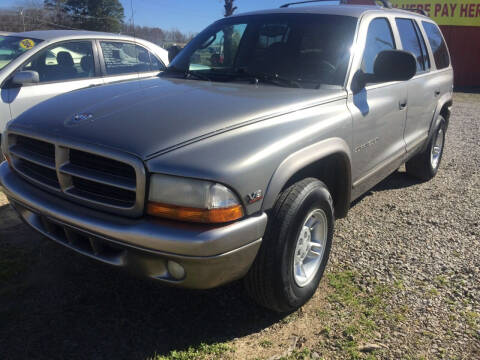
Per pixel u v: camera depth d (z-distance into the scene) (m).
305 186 2.61
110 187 2.30
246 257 2.31
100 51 5.98
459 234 4.00
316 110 2.84
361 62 3.38
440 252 3.64
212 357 2.41
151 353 2.43
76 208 2.38
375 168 3.70
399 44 4.12
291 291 2.63
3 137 2.92
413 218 4.36
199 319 2.74
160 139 2.23
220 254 2.16
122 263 2.31
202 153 2.19
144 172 2.13
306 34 3.50
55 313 2.72
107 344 2.48
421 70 4.71
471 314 2.81
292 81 3.26
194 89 3.01
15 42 5.49
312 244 2.87
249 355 2.44
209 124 2.38
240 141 2.33
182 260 2.13
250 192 2.24
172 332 2.61
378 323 2.71
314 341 2.56
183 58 3.93
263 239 2.43
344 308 2.85
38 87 5.23
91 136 2.33
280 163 2.41
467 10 19.55
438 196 5.03
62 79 5.53
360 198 4.93
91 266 3.24
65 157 2.42
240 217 2.22
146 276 2.30
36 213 2.58
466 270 3.36
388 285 3.12
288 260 2.53
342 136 2.98
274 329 2.67
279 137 2.49
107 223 2.24
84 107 2.70
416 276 3.26
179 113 2.49
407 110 4.18
